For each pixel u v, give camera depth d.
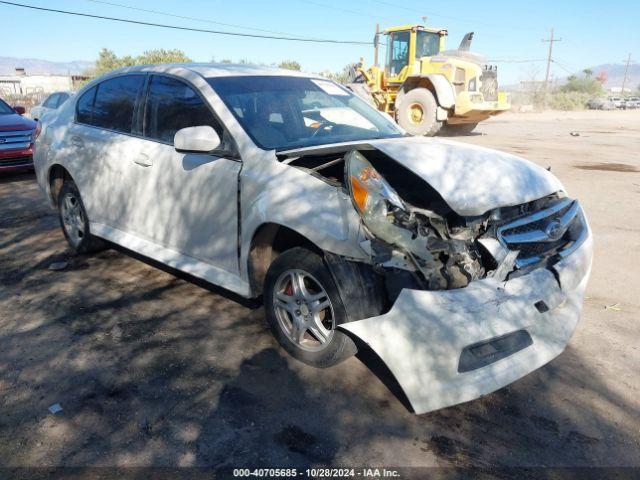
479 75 15.66
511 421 2.91
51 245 5.69
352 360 3.47
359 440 2.76
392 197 3.00
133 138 4.45
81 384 3.20
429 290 2.78
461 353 2.69
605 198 7.74
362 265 2.94
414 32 16.45
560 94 50.47
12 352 3.54
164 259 4.17
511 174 3.27
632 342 3.70
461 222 3.03
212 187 3.72
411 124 16.47
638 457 2.65
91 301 4.30
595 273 4.90
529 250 3.11
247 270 3.57
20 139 9.29
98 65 37.31
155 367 3.38
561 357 3.52
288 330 3.43
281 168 3.38
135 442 2.72
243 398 3.08
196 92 4.02
